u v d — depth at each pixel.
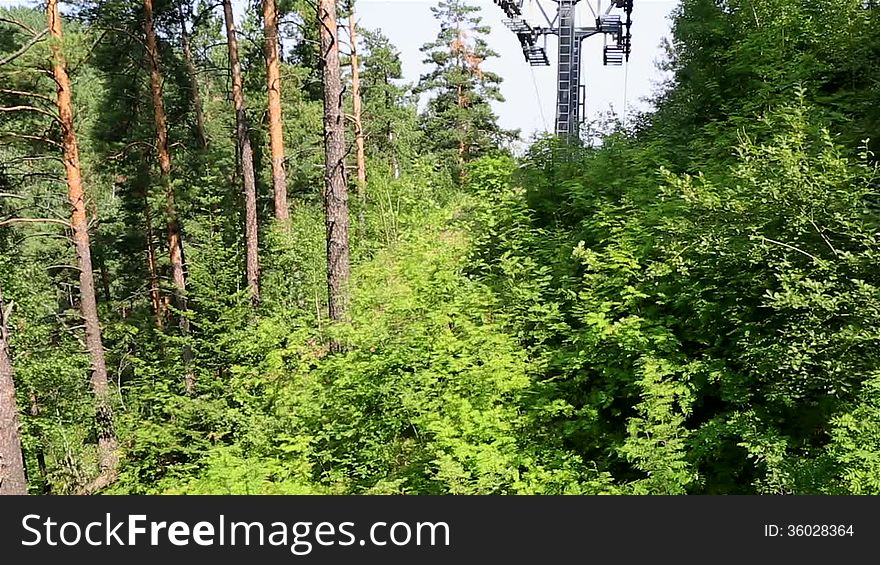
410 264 10.80
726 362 7.01
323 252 15.21
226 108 22.58
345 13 18.61
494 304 9.33
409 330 8.38
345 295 10.02
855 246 5.64
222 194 18.53
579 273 9.79
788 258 5.79
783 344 5.91
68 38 12.47
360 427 7.87
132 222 19.64
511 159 14.05
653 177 10.45
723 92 12.45
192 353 12.00
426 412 7.48
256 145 20.22
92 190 17.92
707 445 6.57
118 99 17.34
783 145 5.90
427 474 7.28
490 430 7.18
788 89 9.36
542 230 10.90
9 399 8.23
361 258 15.16
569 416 7.61
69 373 12.83
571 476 6.82
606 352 7.85
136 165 18.00
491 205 11.69
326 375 9.01
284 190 15.72
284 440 8.26
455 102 37.88
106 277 21.62
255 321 11.62
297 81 21.86
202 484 7.24
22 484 8.30
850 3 10.15
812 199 5.53
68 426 13.22
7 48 12.43
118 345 16.67
